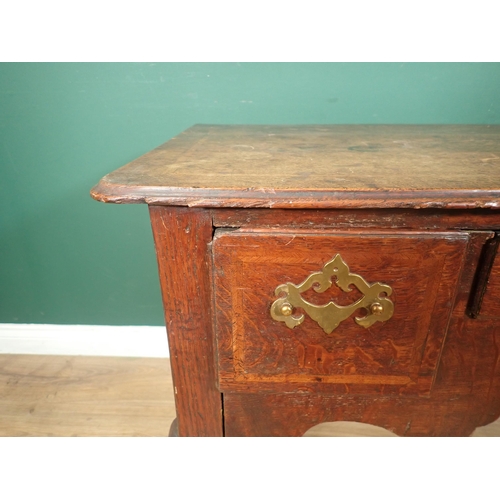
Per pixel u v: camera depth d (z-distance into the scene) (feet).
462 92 3.01
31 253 3.59
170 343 1.72
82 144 3.18
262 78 3.01
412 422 1.87
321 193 1.31
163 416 3.32
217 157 1.80
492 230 1.40
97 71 2.97
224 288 1.51
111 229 3.48
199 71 2.99
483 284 1.46
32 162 3.24
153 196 1.33
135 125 3.13
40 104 3.05
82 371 3.82
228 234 1.42
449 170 1.56
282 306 1.50
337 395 1.75
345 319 1.54
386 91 3.03
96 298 3.82
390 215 1.38
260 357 1.65
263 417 1.87
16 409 3.38
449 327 1.61
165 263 1.54
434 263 1.42
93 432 3.16
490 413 1.84
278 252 1.43
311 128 2.79
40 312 3.89
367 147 2.04
